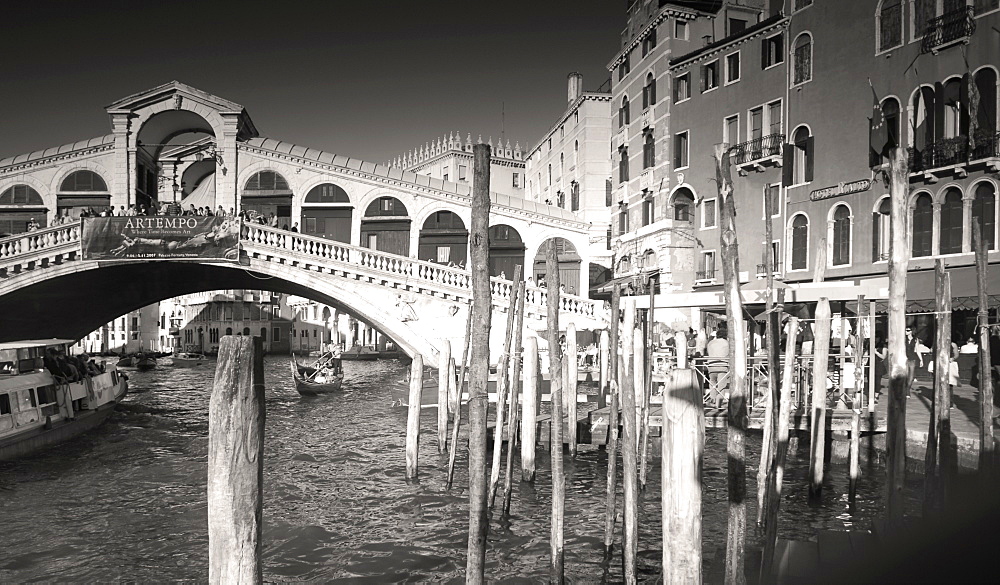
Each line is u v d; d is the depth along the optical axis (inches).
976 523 271.3
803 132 936.9
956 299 679.7
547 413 622.2
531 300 1019.3
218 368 155.9
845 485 450.9
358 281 984.9
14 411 625.3
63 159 1210.0
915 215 775.7
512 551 380.8
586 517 430.9
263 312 2908.5
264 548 391.9
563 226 1389.0
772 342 378.0
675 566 179.2
